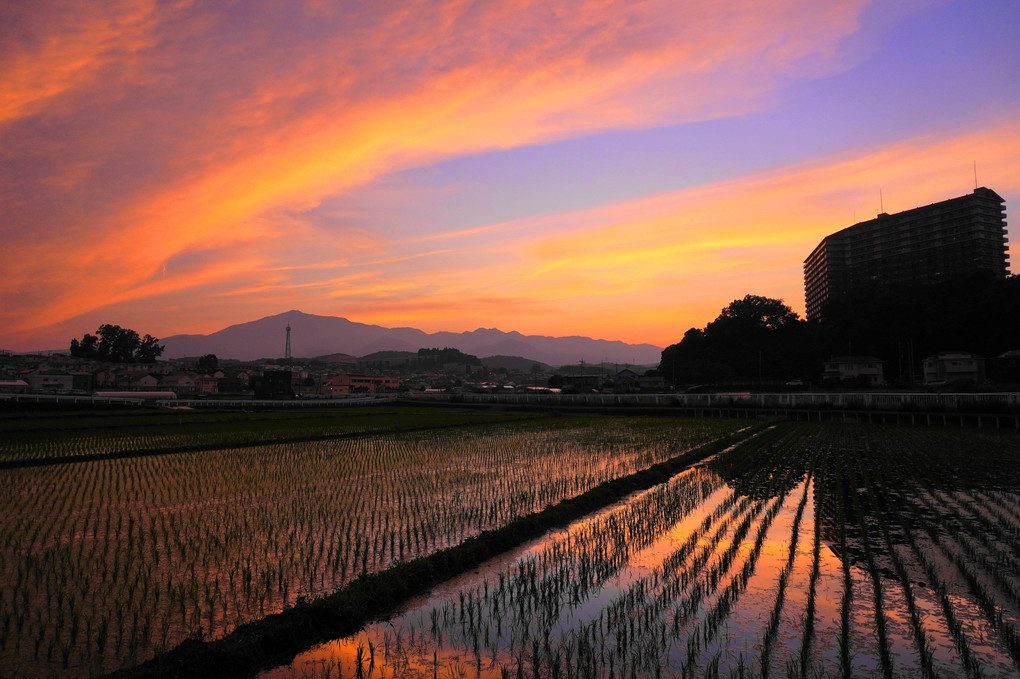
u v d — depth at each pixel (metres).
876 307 95.69
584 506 16.47
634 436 36.59
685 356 118.12
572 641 8.25
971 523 14.32
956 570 10.88
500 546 12.66
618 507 17.00
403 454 28.22
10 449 29.28
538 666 7.55
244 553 11.93
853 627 8.55
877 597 9.57
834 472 22.22
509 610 9.39
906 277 115.44
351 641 8.32
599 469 23.34
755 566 11.36
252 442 32.97
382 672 7.41
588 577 10.87
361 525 14.31
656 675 7.27
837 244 130.62
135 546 12.39
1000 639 8.11
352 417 56.47
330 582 10.24
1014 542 12.55
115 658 7.34
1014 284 84.50
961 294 93.00
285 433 38.25
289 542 12.75
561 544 13.07
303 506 16.41
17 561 11.27
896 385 76.44
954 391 62.59
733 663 7.57
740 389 90.56
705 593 9.96
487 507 16.34
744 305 121.12
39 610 8.89
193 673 7.01
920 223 116.62
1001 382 72.12
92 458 26.59
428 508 16.19
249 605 9.17
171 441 33.06
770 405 53.47
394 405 87.50
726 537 13.45
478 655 7.88
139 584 10.07
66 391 92.25
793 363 104.31
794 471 22.67
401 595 9.88
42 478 21.19
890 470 22.58
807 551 12.27
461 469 23.39
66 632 8.13
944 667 7.38
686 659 7.68
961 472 22.00
